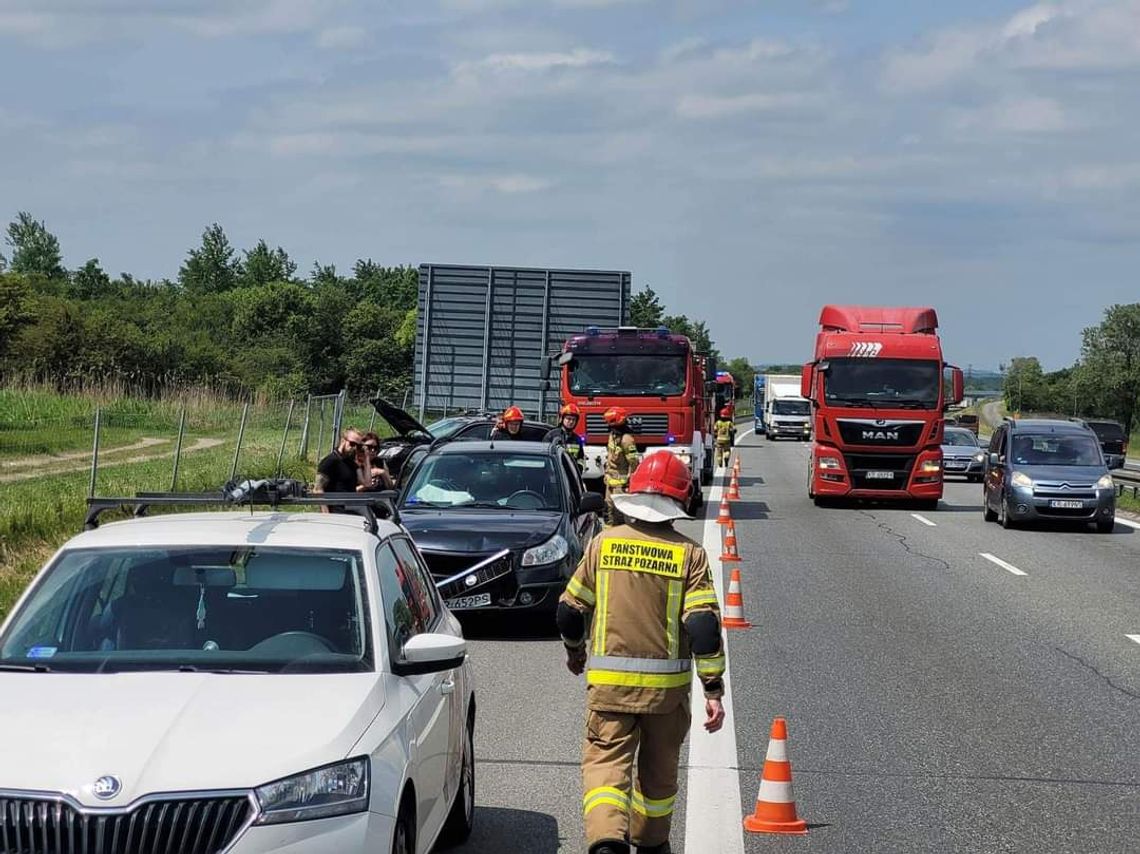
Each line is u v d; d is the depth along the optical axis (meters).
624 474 20.98
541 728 9.43
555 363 31.30
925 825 7.30
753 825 7.18
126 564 6.14
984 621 14.42
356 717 5.18
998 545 22.47
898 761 8.68
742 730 9.48
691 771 8.37
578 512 14.29
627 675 5.86
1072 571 18.94
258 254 149.50
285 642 5.78
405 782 5.20
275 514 6.92
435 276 31.45
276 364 78.19
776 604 15.47
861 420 29.47
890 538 23.31
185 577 6.07
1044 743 9.20
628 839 5.63
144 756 4.74
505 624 13.77
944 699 10.55
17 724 4.96
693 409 27.33
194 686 5.31
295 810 4.71
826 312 31.58
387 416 23.27
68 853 4.52
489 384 31.48
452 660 5.90
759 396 93.75
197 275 149.75
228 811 4.64
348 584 6.05
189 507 18.48
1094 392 135.25
